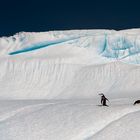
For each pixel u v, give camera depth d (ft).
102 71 636.48
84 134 130.93
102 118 143.13
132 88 562.25
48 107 172.04
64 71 654.94
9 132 141.59
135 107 154.51
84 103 189.67
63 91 607.78
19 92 622.54
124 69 634.43
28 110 170.40
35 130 140.05
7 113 167.73
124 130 124.98
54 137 131.54
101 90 580.71
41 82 644.27
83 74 640.58
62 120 147.43
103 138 121.39
